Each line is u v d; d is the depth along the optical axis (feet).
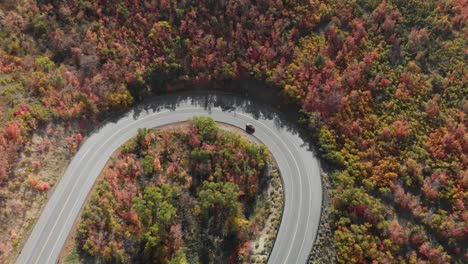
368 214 249.14
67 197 239.09
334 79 294.05
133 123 282.97
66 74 275.80
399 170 266.98
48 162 246.47
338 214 254.27
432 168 268.21
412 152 272.92
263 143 285.43
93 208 228.22
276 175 271.28
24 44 280.72
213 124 270.46
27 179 233.55
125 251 223.92
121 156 258.78
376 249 239.50
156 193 234.79
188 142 269.64
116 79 286.25
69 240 223.92
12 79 264.11
